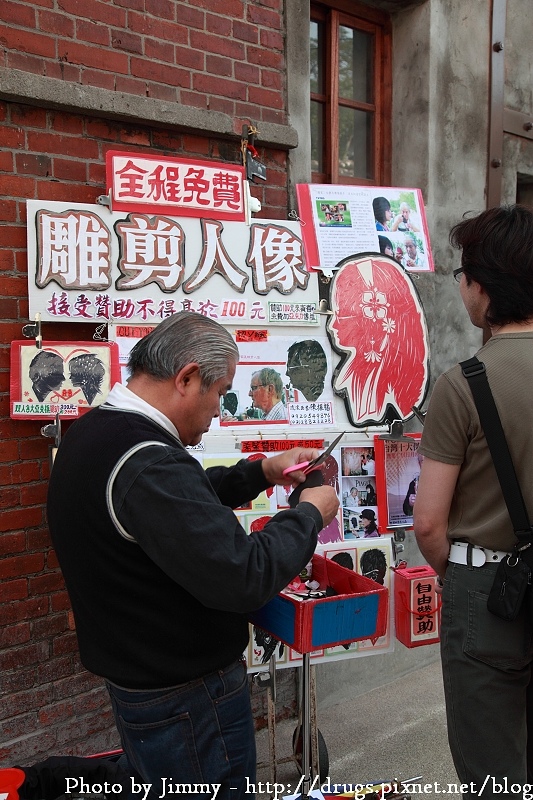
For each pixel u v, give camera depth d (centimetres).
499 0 375
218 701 154
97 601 148
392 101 366
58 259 224
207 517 138
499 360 168
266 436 248
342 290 264
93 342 228
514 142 401
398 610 246
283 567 145
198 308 241
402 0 344
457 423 170
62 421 242
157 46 255
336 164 351
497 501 168
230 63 274
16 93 221
